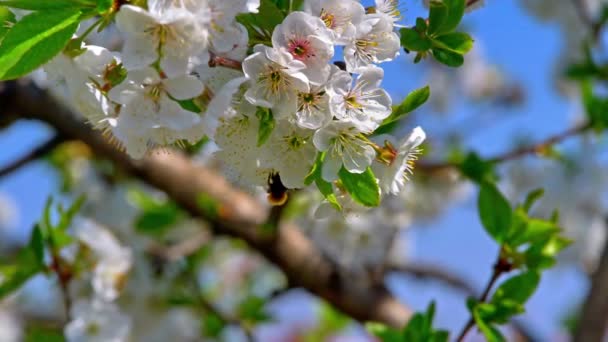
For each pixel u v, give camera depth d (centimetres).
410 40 77
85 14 72
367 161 74
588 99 126
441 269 162
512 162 174
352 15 75
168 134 74
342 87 73
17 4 72
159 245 141
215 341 138
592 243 169
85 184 154
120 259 118
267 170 76
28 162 129
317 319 191
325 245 140
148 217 130
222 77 74
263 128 73
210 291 166
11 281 101
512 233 91
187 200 129
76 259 115
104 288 117
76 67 74
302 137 74
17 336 179
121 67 74
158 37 72
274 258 126
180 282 138
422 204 165
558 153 128
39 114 124
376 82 74
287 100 73
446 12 77
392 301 131
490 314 90
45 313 180
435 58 78
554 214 95
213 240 150
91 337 113
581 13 152
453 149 154
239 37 72
